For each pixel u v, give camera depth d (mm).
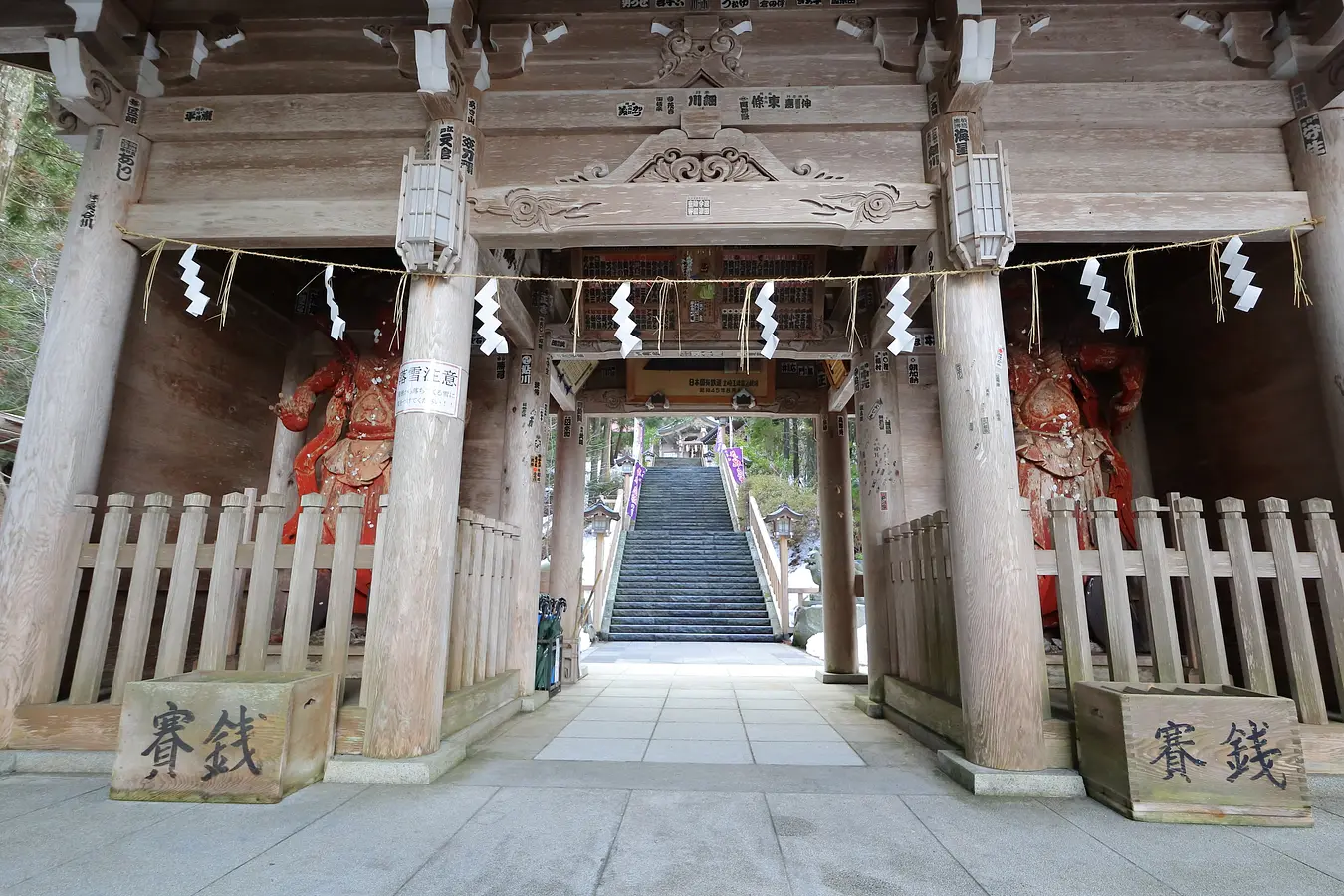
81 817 2902
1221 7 4328
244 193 4359
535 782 3494
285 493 6219
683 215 4172
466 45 4242
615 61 4434
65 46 4148
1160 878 2379
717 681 7805
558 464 8484
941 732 4289
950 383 3895
